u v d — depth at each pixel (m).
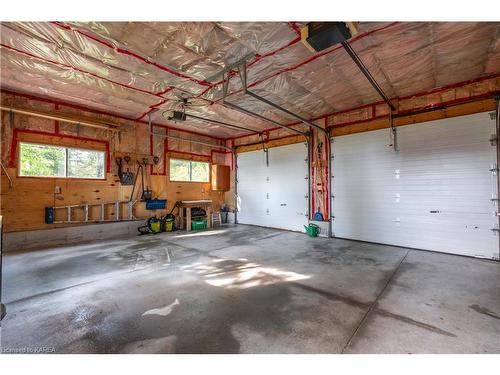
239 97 4.78
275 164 7.32
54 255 4.30
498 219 3.94
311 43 2.57
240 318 2.22
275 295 2.70
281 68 3.65
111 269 3.56
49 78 4.02
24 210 4.78
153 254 4.38
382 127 5.16
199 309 2.39
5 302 2.52
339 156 5.83
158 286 2.95
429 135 4.60
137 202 6.46
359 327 2.07
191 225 7.15
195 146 7.88
